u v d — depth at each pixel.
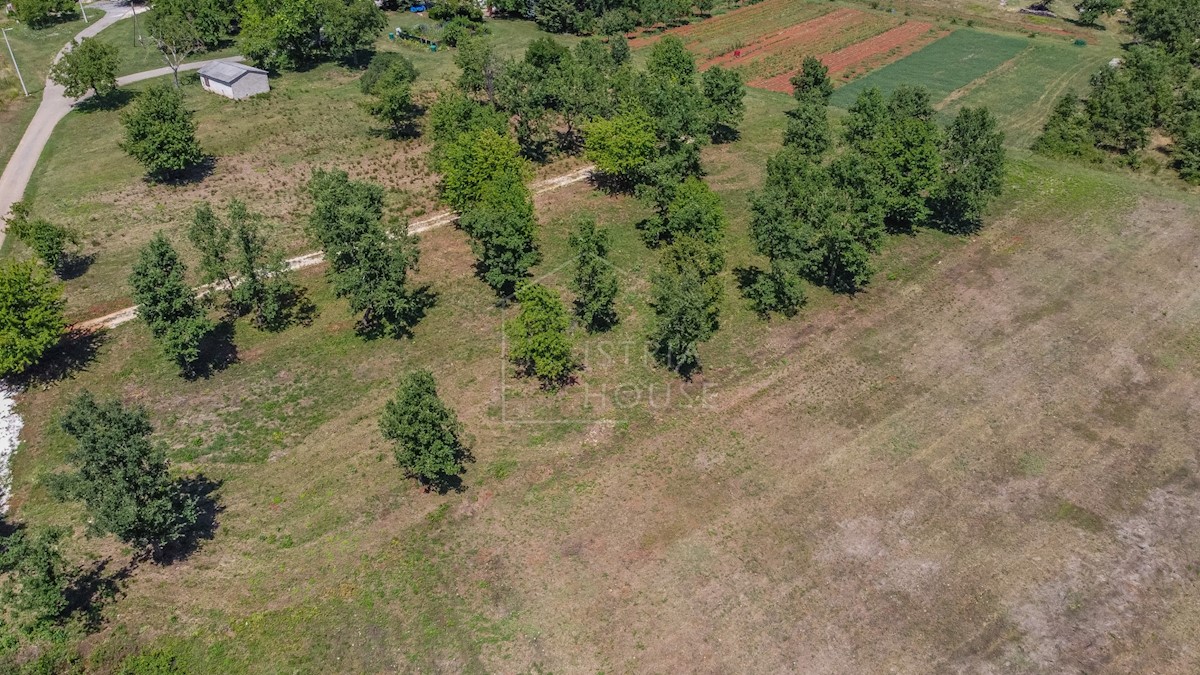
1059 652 51.38
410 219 99.00
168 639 51.59
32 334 71.12
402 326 78.94
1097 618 53.34
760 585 55.09
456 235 95.69
